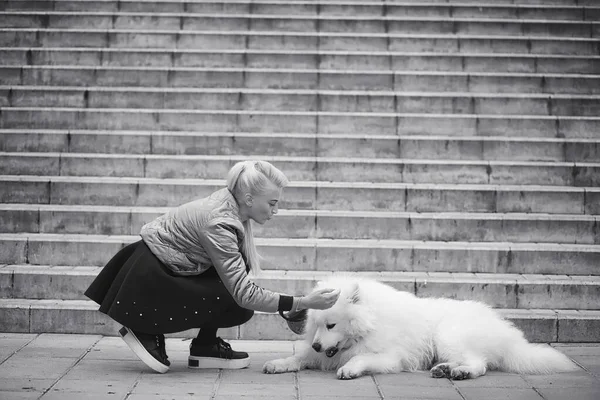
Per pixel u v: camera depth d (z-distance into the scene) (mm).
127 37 9148
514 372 4934
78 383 4496
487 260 6496
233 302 4762
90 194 7145
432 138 7746
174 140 7742
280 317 5773
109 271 4895
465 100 8273
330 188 7160
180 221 4664
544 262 6484
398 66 8852
